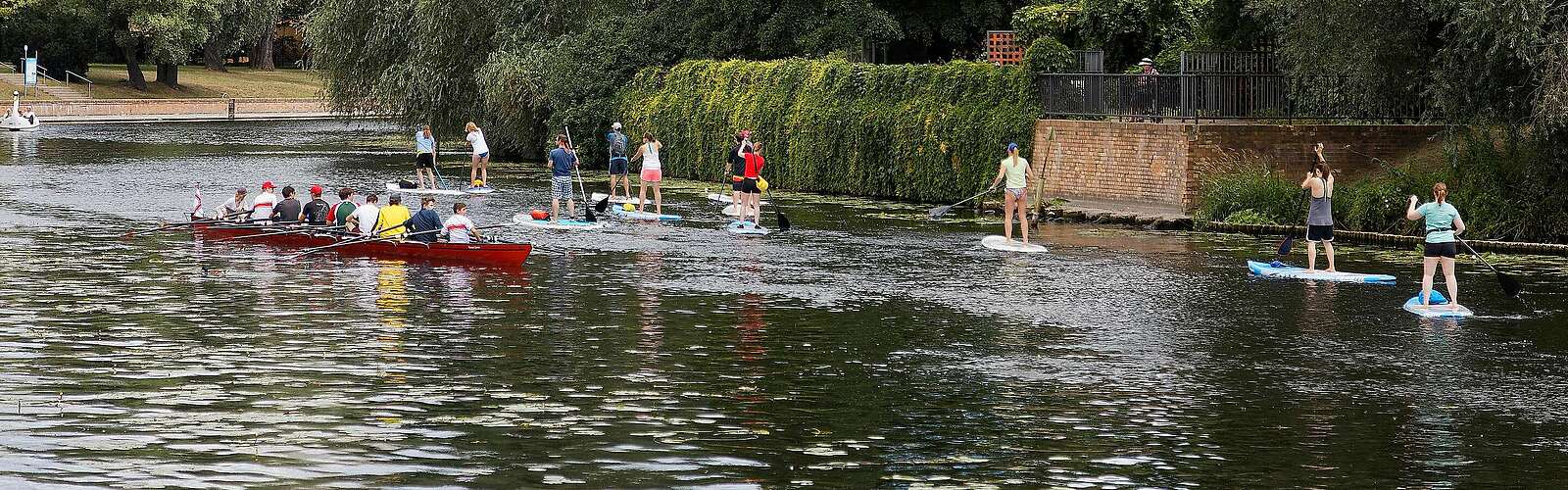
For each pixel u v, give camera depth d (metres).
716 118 47.47
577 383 17.41
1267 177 33.91
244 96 108.00
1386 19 30.86
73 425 15.09
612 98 52.25
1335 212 32.56
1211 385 17.67
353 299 23.30
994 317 22.20
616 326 21.12
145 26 99.56
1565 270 27.19
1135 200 36.62
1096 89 37.84
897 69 42.03
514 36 53.53
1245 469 14.12
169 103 94.81
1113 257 29.03
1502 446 15.05
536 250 29.61
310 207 31.06
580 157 52.59
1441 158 34.41
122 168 51.34
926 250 30.03
